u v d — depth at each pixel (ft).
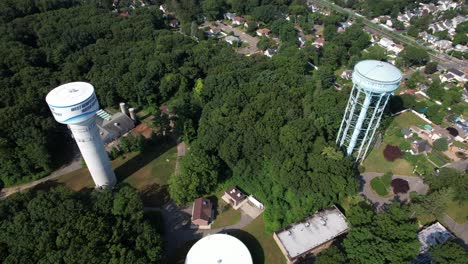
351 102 276.41
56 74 411.95
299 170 255.91
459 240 243.81
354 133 278.67
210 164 280.72
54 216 206.90
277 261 235.61
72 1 647.15
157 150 346.13
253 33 634.43
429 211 245.86
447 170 273.75
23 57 421.59
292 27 583.99
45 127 322.14
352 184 252.42
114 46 486.38
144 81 394.73
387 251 195.21
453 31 602.44
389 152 320.91
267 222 259.80
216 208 278.46
